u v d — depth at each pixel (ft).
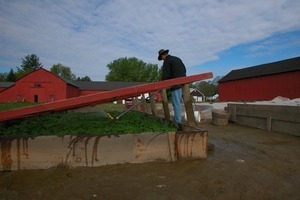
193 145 13.93
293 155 15.28
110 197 9.38
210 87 320.70
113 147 13.02
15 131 14.44
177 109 20.13
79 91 198.59
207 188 10.19
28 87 158.81
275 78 130.82
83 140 12.71
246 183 10.72
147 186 10.34
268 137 21.66
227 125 30.63
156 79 301.02
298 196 9.57
